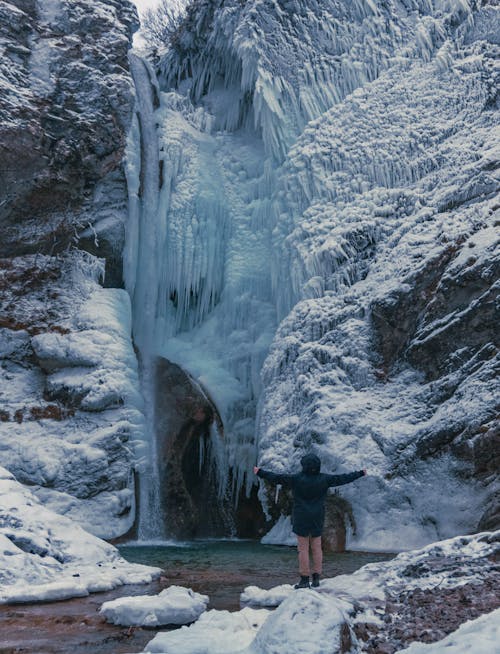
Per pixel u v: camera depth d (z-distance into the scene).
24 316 19.08
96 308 19.42
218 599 7.52
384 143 20.42
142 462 17.59
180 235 21.91
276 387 18.02
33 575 8.25
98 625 6.21
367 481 14.49
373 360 16.66
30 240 19.84
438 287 15.85
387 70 22.14
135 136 22.08
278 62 22.52
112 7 22.78
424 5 22.69
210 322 21.70
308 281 19.20
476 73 20.48
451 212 17.80
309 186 21.03
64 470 16.52
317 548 7.03
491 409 13.56
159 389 19.47
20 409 17.70
